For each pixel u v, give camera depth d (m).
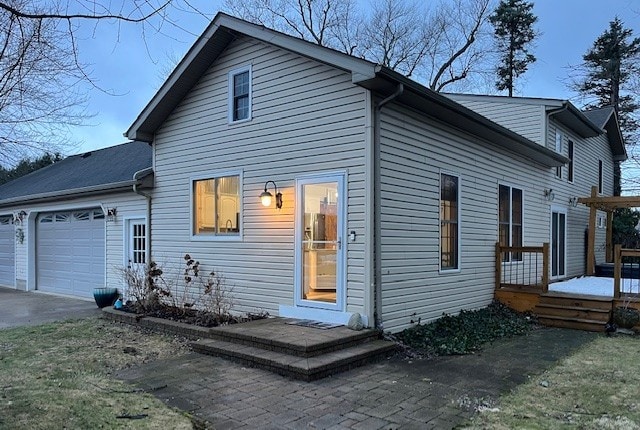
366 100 6.62
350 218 6.76
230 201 8.62
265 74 8.05
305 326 6.73
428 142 7.71
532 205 11.61
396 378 5.28
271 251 7.88
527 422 3.98
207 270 8.95
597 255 16.77
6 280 15.43
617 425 3.90
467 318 8.24
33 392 4.65
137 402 4.43
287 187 7.66
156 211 10.09
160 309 8.90
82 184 12.48
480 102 13.51
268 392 4.79
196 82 9.26
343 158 6.87
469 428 3.86
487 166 9.53
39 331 7.89
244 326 6.81
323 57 6.69
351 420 4.05
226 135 8.69
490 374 5.45
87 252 12.41
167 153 9.87
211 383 5.08
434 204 7.86
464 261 8.72
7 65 4.97
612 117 17.00
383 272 6.72
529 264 11.38
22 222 14.67
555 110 12.29
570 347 6.86
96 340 7.21
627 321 8.02
